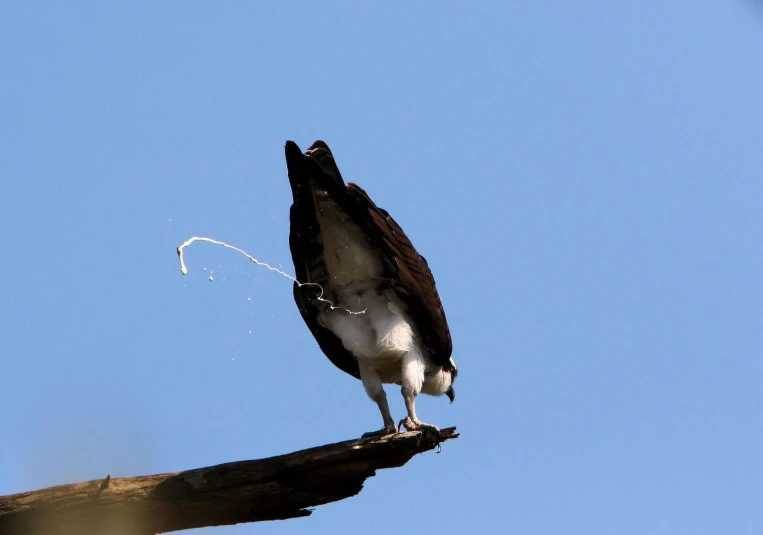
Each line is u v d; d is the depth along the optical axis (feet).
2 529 32.89
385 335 42.27
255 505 33.88
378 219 39.45
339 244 41.19
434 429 39.63
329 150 38.96
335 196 38.73
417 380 42.14
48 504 32.91
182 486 33.45
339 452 33.68
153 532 34.17
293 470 33.71
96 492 33.06
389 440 33.83
